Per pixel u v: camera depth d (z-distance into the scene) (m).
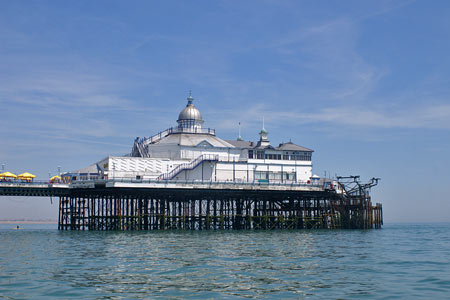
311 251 54.31
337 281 35.03
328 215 105.62
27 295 30.33
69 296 30.08
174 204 104.31
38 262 44.41
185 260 45.44
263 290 31.88
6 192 94.50
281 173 109.31
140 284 33.59
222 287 32.72
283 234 83.56
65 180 101.56
